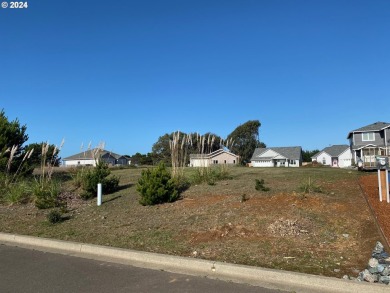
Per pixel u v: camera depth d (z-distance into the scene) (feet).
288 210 28.99
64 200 41.50
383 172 31.60
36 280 19.61
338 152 267.18
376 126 174.60
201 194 38.04
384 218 25.89
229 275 19.80
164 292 17.61
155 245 24.75
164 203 36.06
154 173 36.70
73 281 19.38
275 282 18.57
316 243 23.00
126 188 46.78
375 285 16.70
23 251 25.95
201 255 22.25
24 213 37.86
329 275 18.31
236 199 33.94
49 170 47.47
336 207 29.27
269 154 252.21
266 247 22.77
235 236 25.13
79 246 25.75
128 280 19.43
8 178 48.70
